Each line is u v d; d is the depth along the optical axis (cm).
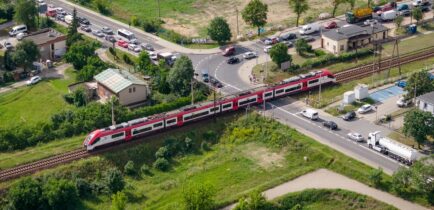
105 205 14175
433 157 14075
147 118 16462
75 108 18150
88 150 15712
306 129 16512
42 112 18188
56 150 15825
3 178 14725
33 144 16275
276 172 15088
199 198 13312
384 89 18475
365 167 14788
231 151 16088
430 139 15850
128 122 16250
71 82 19975
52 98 18988
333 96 18238
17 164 15238
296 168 15188
